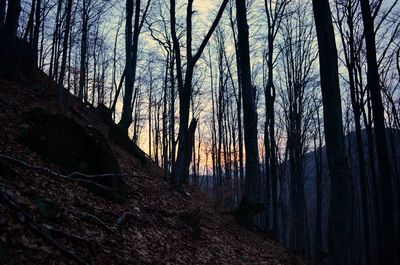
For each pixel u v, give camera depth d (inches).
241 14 520.4
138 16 782.5
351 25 461.7
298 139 816.9
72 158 311.3
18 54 589.6
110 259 207.3
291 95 840.9
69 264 170.9
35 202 208.8
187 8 582.6
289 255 466.0
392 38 384.8
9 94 474.3
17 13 577.6
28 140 291.6
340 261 209.6
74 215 226.2
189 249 309.0
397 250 219.0
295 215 816.9
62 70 612.7
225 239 409.1
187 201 515.5
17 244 157.8
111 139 640.4
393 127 536.7
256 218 1080.8
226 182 1104.2
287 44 852.6
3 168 222.4
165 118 1173.7
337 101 218.7
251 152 515.8
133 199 354.0
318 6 225.5
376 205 350.3
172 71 713.6
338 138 216.7
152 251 260.1
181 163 564.4
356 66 471.5
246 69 517.0
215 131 1397.6
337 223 213.5
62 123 331.6
